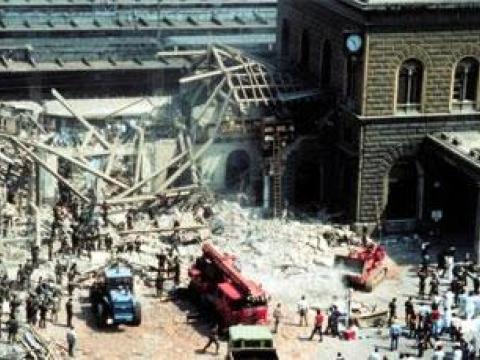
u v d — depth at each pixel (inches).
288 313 3230.8
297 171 3973.9
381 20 3656.5
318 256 3590.1
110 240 3528.5
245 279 3107.8
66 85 4699.8
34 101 4562.0
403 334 3127.5
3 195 3727.9
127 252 3528.5
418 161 3823.8
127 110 4318.4
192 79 4033.0
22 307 3161.9
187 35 5216.5
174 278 3376.0
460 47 3759.8
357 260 3454.7
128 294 3095.5
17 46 4896.7
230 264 3184.1
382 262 3540.8
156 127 4131.4
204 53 4370.1
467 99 3838.6
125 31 5118.1
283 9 4397.1
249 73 4067.4
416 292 3408.0
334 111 3919.8
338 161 3929.6
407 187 3855.8
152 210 3794.3
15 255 3437.5
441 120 3801.7
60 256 3457.2
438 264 3577.8
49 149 3804.1
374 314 3196.4
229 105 3966.5
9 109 4276.6
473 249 3700.8
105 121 4247.0
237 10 5423.2
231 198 3986.2
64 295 3262.8
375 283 3432.6
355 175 3789.4
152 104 4402.1
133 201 3774.6
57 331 3061.0
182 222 3737.7
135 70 4751.5
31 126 4057.6
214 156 3986.2
